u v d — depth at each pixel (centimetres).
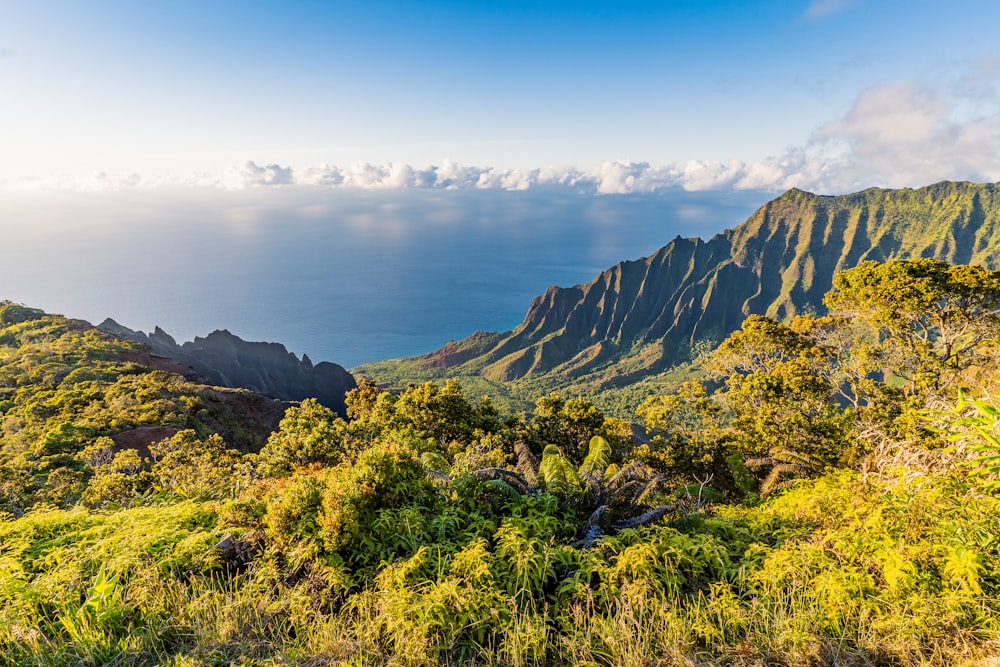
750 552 460
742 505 1091
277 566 468
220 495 858
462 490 601
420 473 598
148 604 401
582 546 518
